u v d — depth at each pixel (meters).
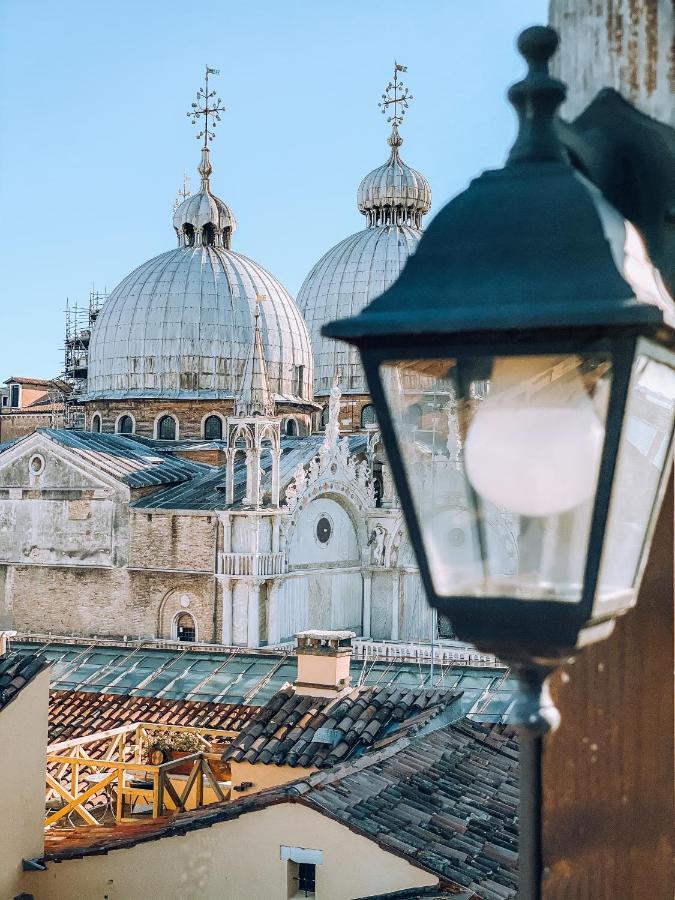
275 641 62.31
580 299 3.33
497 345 3.31
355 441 75.31
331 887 16.06
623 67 4.57
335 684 23.91
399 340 3.39
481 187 3.65
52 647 40.22
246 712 31.52
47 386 123.12
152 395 76.25
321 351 90.00
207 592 62.25
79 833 20.61
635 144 4.40
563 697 4.71
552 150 3.68
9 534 66.50
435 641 67.38
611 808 4.66
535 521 3.38
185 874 17.08
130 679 36.03
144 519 63.72
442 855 15.83
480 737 22.22
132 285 78.88
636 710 4.62
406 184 97.75
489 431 3.39
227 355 77.19
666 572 4.56
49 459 65.69
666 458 3.69
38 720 18.84
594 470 3.29
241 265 80.38
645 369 3.45
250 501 61.88
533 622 3.36
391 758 19.52
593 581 3.30
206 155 83.31
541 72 3.74
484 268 3.48
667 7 4.52
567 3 4.66
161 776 24.44
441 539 3.47
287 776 21.77
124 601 63.91
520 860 4.03
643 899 4.61
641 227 4.36
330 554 68.25
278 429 62.78
